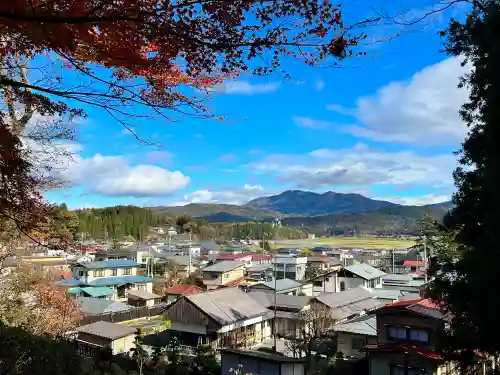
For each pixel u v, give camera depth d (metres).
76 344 19.06
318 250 88.81
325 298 34.19
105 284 47.88
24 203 6.38
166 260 68.00
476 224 8.45
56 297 17.62
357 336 24.73
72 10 3.67
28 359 7.81
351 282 46.19
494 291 7.21
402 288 45.00
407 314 18.52
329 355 23.41
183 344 27.69
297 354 25.42
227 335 28.55
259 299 35.62
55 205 7.16
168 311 29.67
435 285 9.34
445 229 10.27
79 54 4.30
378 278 48.03
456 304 8.39
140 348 18.89
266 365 16.17
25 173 6.14
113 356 19.03
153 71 4.58
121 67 4.62
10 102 5.82
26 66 5.34
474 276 7.45
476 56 8.76
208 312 28.14
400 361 17.30
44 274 17.48
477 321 7.77
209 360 19.52
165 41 4.01
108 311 34.84
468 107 8.95
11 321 14.35
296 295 40.09
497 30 7.83
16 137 5.94
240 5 3.74
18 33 4.16
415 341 18.14
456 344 9.05
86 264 48.59
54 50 4.27
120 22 3.83
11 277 14.91
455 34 8.96
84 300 36.69
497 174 7.43
